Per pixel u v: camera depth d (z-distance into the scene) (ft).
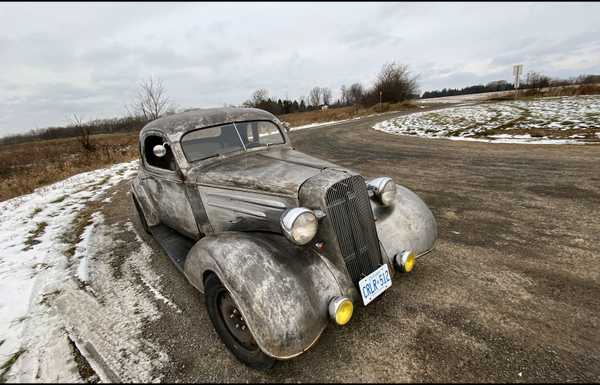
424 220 9.04
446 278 9.33
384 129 53.42
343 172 7.64
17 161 54.65
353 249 7.32
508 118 46.24
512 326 7.24
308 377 6.37
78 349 7.64
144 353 7.40
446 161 24.98
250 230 8.52
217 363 6.97
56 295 10.19
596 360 6.20
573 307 7.71
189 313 8.84
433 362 6.46
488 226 12.65
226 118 11.03
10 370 7.04
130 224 17.01
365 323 7.72
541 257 10.05
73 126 62.18
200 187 9.72
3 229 17.48
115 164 41.45
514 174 19.56
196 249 7.48
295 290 6.17
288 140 12.50
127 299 9.73
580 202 14.19
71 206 21.88
